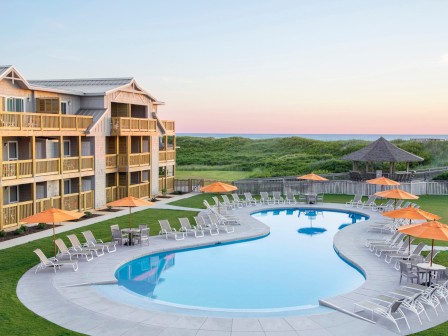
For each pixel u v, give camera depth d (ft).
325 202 130.52
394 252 70.03
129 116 125.08
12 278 56.80
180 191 147.43
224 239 83.56
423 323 43.52
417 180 158.61
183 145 377.71
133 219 98.99
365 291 53.47
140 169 126.41
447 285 53.26
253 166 280.31
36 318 43.47
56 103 98.17
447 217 104.22
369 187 141.79
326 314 46.11
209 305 52.65
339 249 75.61
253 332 41.45
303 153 325.83
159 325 42.63
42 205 92.12
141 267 68.44
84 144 111.14
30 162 88.17
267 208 121.29
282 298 55.21
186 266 69.41
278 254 77.20
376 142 148.56
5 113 81.82
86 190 111.24
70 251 69.77
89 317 44.29
